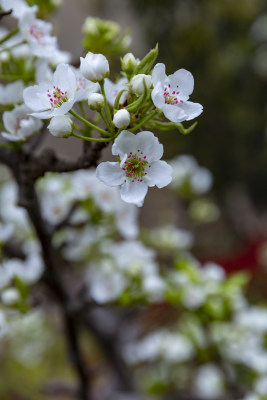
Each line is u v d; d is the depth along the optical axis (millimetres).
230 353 883
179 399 1133
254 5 2146
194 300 787
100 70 480
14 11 558
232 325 883
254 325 878
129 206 771
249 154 2299
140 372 1308
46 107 483
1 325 642
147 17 2068
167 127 491
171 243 1014
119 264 718
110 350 1175
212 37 2086
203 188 1023
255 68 2160
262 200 2580
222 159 2234
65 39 1745
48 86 485
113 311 1183
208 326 832
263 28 2113
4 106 561
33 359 1574
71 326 717
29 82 578
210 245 2205
